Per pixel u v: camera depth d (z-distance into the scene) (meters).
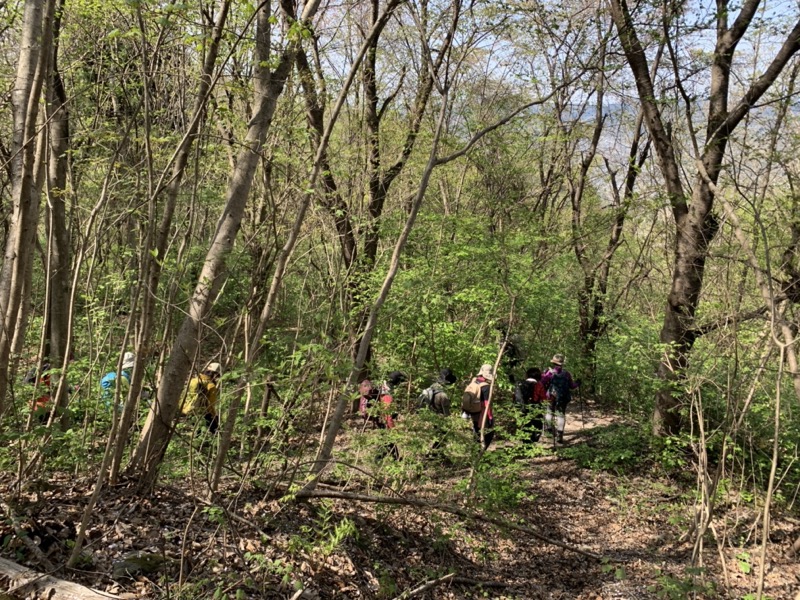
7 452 4.93
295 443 6.62
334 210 7.72
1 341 4.43
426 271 10.34
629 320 12.72
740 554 6.57
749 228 7.34
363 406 7.16
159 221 6.43
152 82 5.69
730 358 6.16
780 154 6.70
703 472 6.07
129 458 5.55
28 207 4.42
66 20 5.59
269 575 4.48
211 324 5.50
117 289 6.69
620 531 7.34
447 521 6.52
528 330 13.09
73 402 5.76
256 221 6.30
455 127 11.06
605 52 7.83
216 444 5.59
